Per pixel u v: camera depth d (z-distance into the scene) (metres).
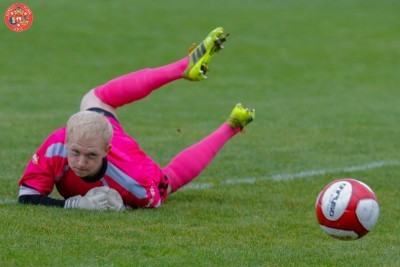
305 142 39.44
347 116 48.22
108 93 26.31
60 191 24.44
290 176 31.20
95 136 22.19
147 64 70.06
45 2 97.31
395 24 95.00
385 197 27.66
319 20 95.81
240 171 32.03
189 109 50.28
